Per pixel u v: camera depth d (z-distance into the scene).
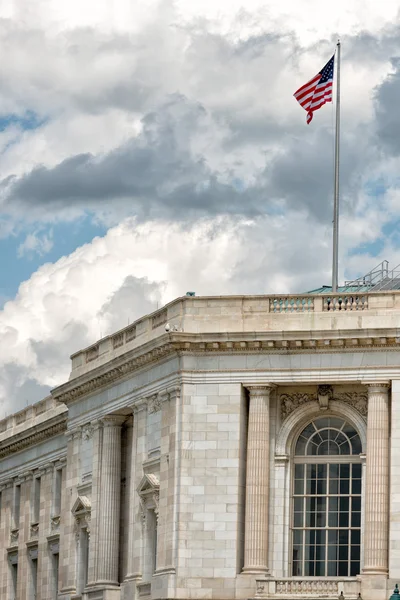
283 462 102.94
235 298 104.56
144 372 109.25
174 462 103.19
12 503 141.12
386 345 101.19
